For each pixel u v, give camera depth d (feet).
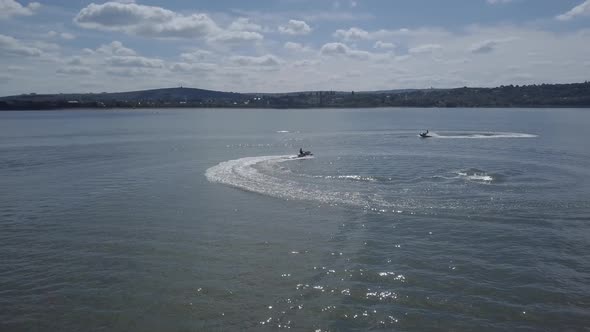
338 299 54.34
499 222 81.71
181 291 56.80
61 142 251.80
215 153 195.72
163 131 350.02
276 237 75.51
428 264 63.67
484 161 160.66
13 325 50.06
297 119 590.55
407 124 444.55
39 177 133.39
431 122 478.18
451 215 85.92
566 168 140.97
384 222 82.53
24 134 314.35
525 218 83.76
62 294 56.59
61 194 108.88
